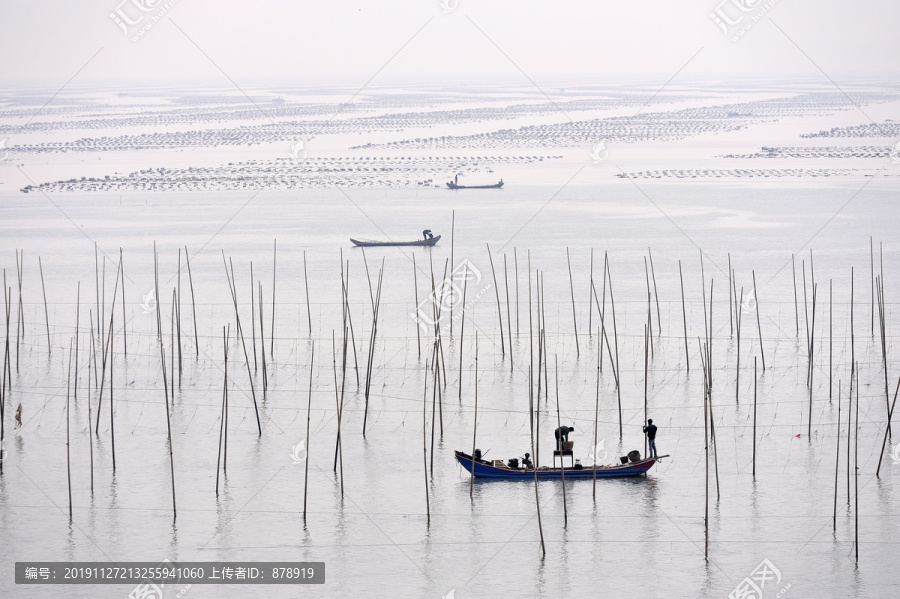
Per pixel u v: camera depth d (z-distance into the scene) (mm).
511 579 100188
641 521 111250
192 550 106250
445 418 146125
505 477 122438
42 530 110812
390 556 104562
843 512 113000
